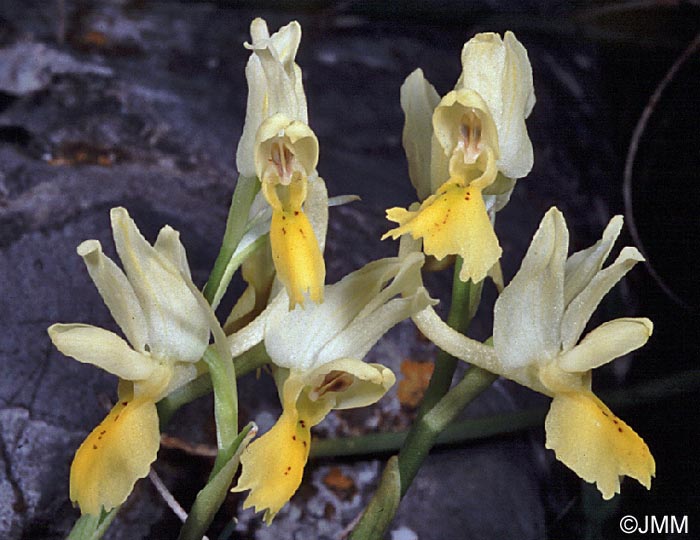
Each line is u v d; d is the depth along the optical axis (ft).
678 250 0.58
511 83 0.31
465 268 0.29
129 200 0.51
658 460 0.51
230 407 0.30
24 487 0.39
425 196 0.35
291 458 0.29
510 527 0.43
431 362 0.48
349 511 0.42
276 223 0.29
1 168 0.50
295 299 0.28
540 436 0.48
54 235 0.47
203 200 0.53
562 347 0.31
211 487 0.30
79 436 0.41
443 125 0.31
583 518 0.45
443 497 0.43
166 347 0.30
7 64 0.58
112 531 0.39
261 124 0.29
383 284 0.33
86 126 0.55
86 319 0.45
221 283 0.31
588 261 0.31
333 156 0.59
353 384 0.30
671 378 0.48
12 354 0.43
